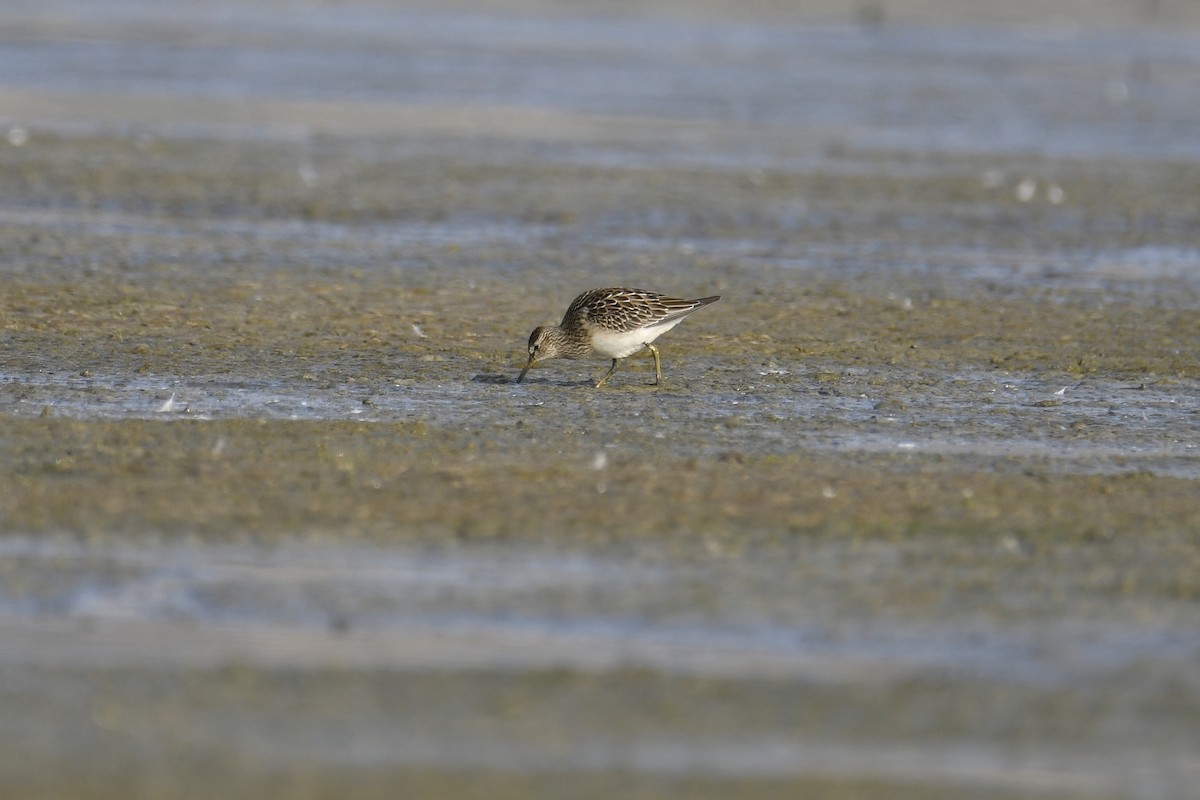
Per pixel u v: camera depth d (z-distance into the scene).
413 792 8.43
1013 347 20.00
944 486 13.84
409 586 11.24
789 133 38.62
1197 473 14.70
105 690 9.55
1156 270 25.17
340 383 17.25
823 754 8.98
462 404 16.50
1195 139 39.47
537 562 11.74
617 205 29.16
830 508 13.09
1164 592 11.41
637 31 61.75
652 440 15.20
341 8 68.31
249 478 13.41
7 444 14.19
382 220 27.17
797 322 21.03
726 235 27.00
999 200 30.69
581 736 9.12
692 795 8.47
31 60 47.56
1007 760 8.95
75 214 26.50
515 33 60.00
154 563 11.52
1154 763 8.95
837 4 74.56
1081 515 13.09
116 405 16.02
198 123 37.00
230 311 20.50
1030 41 62.75
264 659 10.02
